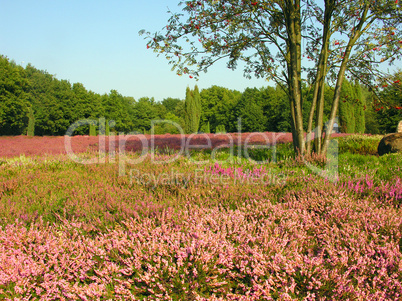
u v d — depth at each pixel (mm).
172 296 2695
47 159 8867
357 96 31016
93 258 3217
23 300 2621
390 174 6523
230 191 5332
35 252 3258
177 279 2805
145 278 2785
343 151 12812
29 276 2895
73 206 4645
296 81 8414
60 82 68250
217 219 3982
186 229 3697
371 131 39469
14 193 5488
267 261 3070
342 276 2766
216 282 2867
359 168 7441
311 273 2816
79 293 2758
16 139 22625
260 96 56281
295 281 2832
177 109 88688
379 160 8391
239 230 3773
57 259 3211
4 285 2783
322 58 8289
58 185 5996
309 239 3703
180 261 2943
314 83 8500
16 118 48219
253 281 2783
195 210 4340
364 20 8062
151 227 3811
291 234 3744
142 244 3377
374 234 3469
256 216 4262
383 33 8312
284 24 8906
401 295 2641
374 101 9836
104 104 60938
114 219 4195
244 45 9273
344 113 31125
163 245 3223
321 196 5012
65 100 54656
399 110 9453
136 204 4617
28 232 3691
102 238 3533
